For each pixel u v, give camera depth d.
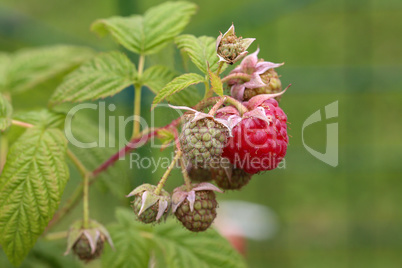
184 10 0.36
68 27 1.02
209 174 0.32
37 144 0.33
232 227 0.56
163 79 0.35
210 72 0.30
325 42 1.17
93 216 0.41
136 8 0.44
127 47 0.35
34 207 0.32
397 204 0.96
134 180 0.38
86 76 0.34
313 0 0.62
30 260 0.37
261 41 1.09
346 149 0.78
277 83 0.31
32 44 0.55
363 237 0.81
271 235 0.72
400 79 0.68
